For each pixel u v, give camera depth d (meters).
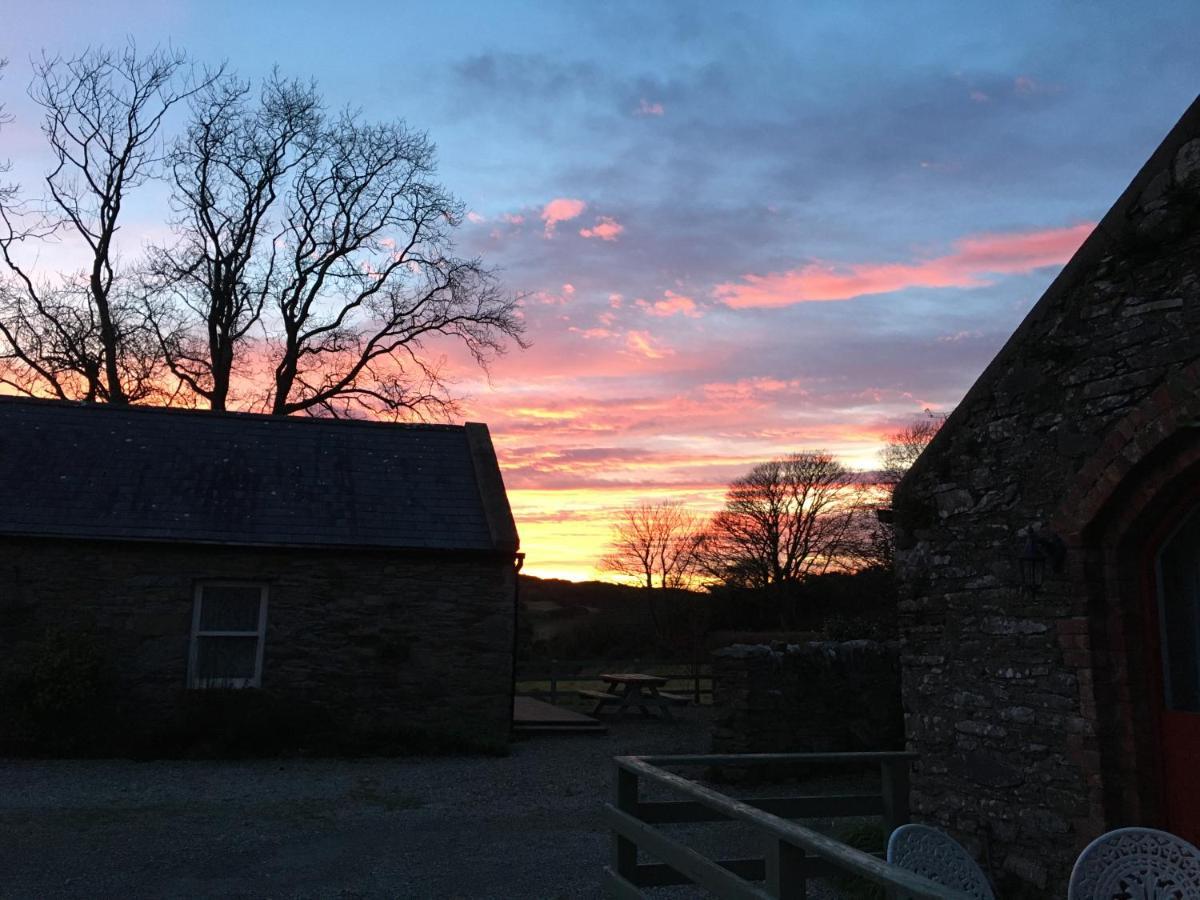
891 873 2.68
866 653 12.02
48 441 15.45
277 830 8.55
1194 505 4.84
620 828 5.07
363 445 17.19
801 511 39.91
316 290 28.61
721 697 11.83
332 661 14.09
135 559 13.73
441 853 7.82
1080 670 5.10
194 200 27.36
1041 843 5.30
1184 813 4.73
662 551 42.00
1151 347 4.88
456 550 14.58
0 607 13.20
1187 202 4.72
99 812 9.20
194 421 16.91
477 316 29.70
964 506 6.14
